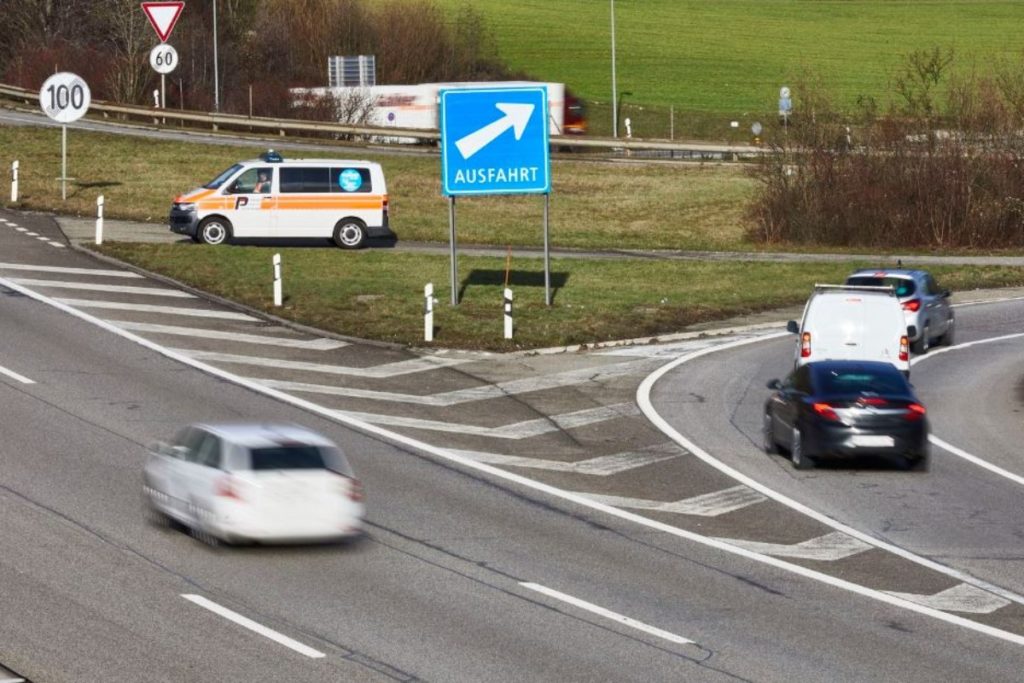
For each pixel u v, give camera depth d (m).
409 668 27.88
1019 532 41.53
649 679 27.75
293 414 54.12
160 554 35.59
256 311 73.88
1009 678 28.50
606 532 40.44
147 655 28.08
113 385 56.66
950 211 117.06
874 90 194.88
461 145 76.69
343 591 33.22
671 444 52.41
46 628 29.53
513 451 50.56
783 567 37.28
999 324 85.44
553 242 106.44
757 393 61.72
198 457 36.94
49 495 41.00
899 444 48.03
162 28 113.75
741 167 143.12
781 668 28.73
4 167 116.25
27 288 74.31
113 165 121.06
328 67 178.38
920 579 36.44
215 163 125.56
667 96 196.50
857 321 60.62
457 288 78.25
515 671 27.91
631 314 78.44
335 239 92.88
